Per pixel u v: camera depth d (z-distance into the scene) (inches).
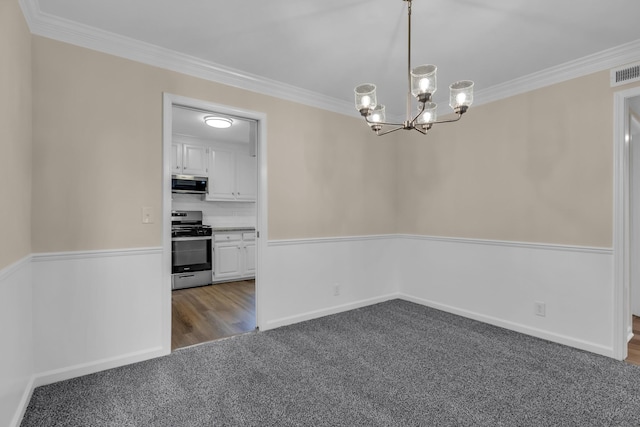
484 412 71.5
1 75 57.9
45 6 77.7
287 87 125.3
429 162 149.1
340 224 143.3
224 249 202.7
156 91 99.5
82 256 87.4
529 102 116.1
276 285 125.0
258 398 76.9
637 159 140.3
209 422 68.3
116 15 81.5
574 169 105.3
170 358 97.9
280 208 126.1
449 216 141.5
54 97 84.1
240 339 112.7
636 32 87.0
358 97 77.4
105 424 67.5
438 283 145.6
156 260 99.1
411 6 76.6
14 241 66.1
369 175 153.2
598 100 100.3
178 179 192.1
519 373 88.2
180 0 75.5
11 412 63.1
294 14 80.7
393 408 73.0
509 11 78.2
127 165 94.5
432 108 85.2
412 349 103.7
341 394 78.5
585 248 102.6
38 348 81.4
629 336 113.3
